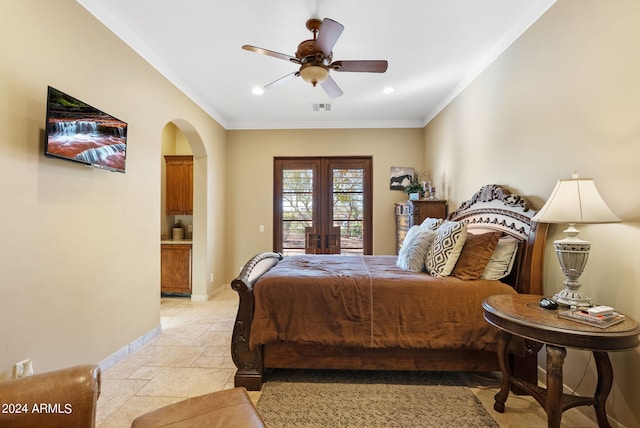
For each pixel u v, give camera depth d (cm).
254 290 228
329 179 545
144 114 302
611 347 140
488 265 239
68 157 206
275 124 538
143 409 202
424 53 308
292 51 305
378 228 530
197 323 365
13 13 177
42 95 195
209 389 226
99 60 243
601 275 186
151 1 233
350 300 222
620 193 173
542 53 231
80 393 118
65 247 213
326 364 227
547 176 227
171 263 471
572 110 204
